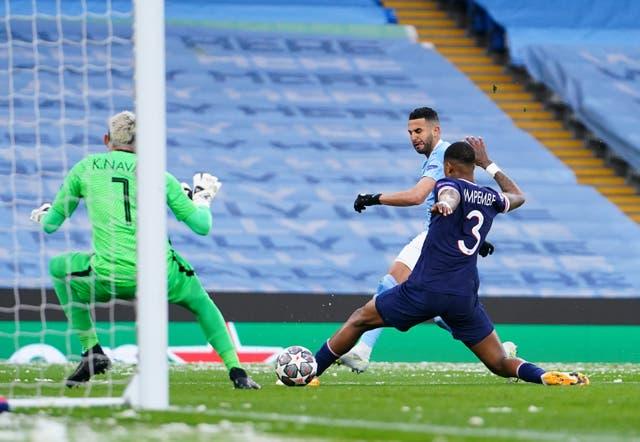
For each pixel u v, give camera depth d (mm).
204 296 29516
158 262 22844
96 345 30000
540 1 85562
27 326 49719
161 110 23219
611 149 78125
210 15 83562
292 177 71625
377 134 76375
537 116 81000
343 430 18297
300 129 75875
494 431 18234
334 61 82312
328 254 65500
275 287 62250
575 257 68062
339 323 53062
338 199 70188
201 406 22797
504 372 31375
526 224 70688
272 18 84562
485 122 79250
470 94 81500
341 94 79438
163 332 22812
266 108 77125
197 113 75875
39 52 76500
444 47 85875
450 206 28719
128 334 50062
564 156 78188
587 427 19281
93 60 77125
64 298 29672
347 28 85000
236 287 61906
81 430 18219
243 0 85438
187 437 17094
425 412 21750
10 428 18688
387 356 52844
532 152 77312
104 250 28922
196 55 80438
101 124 72812
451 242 29719
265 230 66688
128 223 29047
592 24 85062
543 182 74812
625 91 79438
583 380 31250
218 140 73812
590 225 71312
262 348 52250
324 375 38469
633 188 76375
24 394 27250
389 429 18422
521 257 67500
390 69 82562
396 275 34656
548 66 80312
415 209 70000
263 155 73188
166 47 80500
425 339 53094
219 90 78062
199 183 29625
